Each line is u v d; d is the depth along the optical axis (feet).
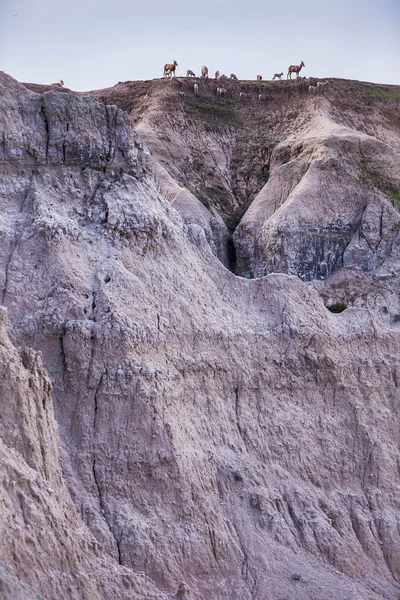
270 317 178.91
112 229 164.55
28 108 167.02
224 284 180.04
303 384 176.14
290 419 171.53
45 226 156.66
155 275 165.48
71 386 147.64
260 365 172.24
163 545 141.18
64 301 151.23
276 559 152.35
